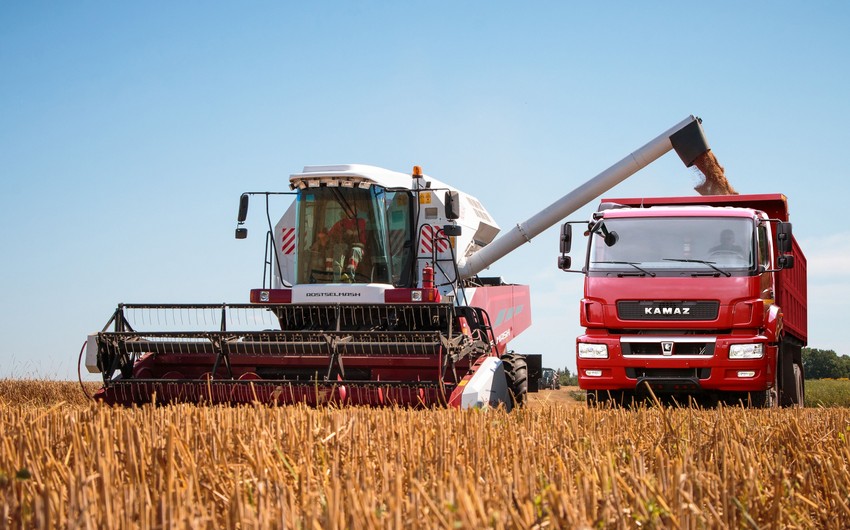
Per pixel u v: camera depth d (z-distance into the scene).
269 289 15.48
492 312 18.38
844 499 5.56
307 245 15.74
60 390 22.48
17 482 4.96
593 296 14.95
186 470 5.55
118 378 13.76
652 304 14.63
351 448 6.62
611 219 15.42
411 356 13.69
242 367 14.16
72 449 6.38
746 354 14.27
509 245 19.50
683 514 4.48
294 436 6.79
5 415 8.77
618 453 6.85
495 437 7.55
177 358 14.38
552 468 5.93
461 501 4.00
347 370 14.02
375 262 15.65
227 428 7.51
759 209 17.19
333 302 15.17
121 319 14.02
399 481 4.45
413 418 8.75
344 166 15.82
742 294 14.42
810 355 98.00
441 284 17.59
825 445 7.59
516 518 4.05
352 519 3.92
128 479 5.63
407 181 17.16
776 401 15.94
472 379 12.84
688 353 14.48
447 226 15.46
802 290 21.02
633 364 14.57
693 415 9.89
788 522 4.95
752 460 6.26
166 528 4.01
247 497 4.93
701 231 15.02
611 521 4.34
